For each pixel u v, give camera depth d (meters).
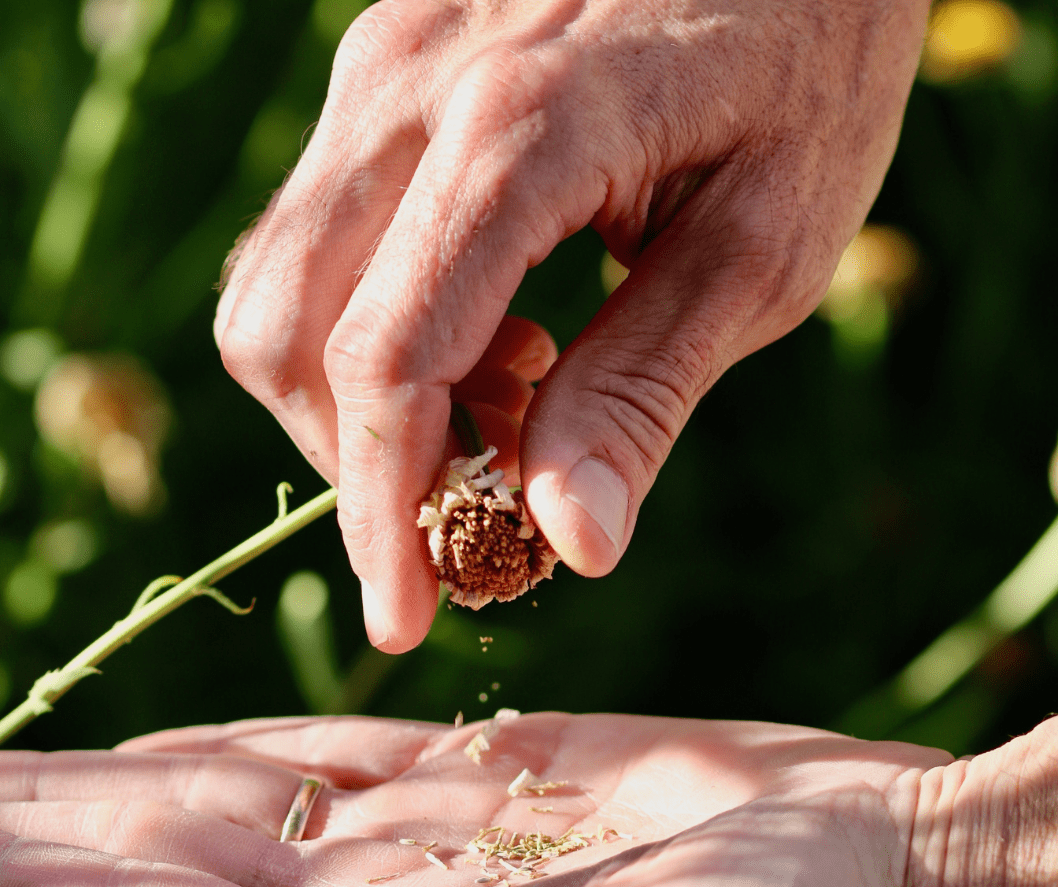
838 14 0.46
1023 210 0.79
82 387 0.63
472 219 0.43
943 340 0.83
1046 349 0.80
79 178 0.70
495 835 0.47
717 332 0.44
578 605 0.72
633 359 0.44
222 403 0.76
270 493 0.77
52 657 0.68
